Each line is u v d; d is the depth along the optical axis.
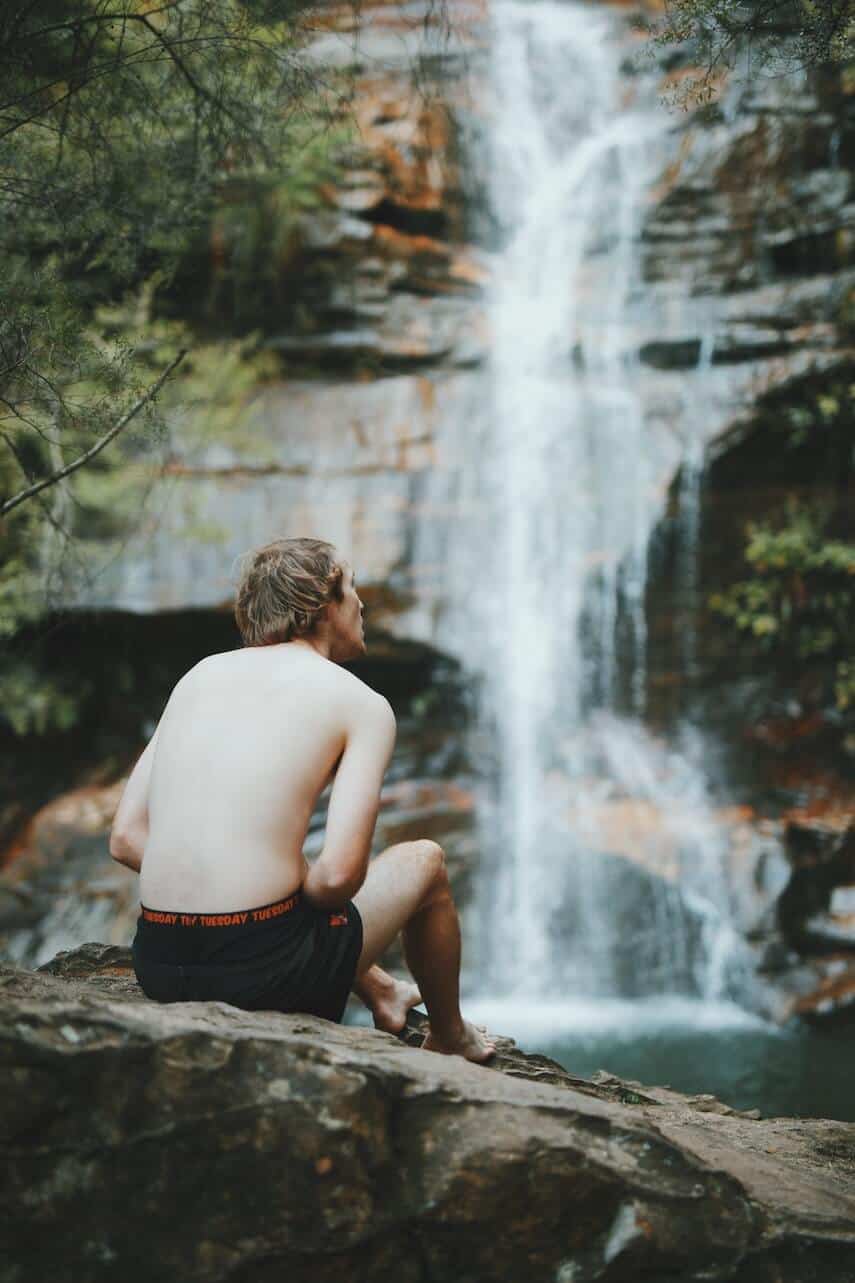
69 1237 1.76
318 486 9.94
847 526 10.49
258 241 9.59
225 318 9.91
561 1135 1.89
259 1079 1.82
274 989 2.19
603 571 10.31
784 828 8.93
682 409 10.38
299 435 10.04
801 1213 2.08
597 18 11.92
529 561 10.25
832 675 10.38
